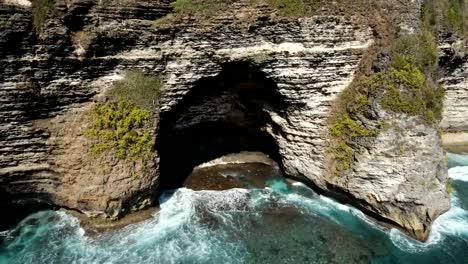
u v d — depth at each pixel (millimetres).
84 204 22703
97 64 22750
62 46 21484
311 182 27094
